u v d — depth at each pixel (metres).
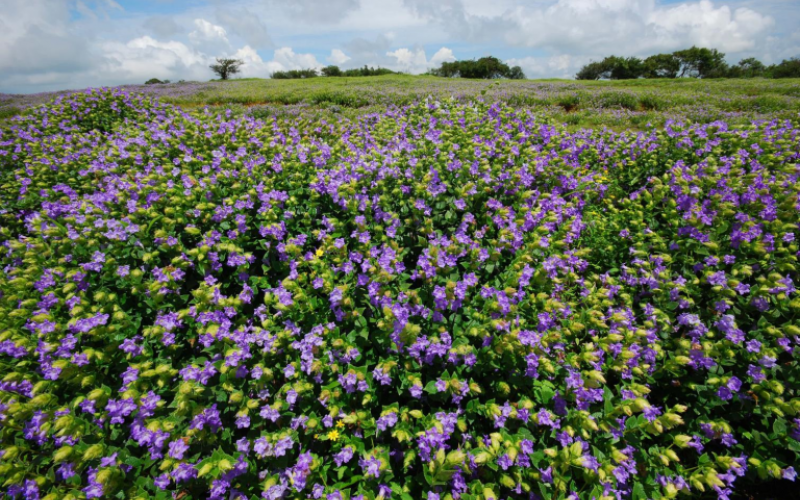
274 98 18.64
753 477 2.79
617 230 4.34
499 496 2.63
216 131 6.22
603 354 3.24
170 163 5.33
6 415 2.65
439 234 3.99
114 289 3.76
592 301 3.55
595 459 2.47
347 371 2.93
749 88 22.84
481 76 106.44
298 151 5.08
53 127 8.09
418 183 4.22
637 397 2.80
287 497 2.55
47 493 2.49
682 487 2.64
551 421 2.68
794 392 3.05
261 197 4.09
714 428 2.86
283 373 3.09
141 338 3.22
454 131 5.70
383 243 3.73
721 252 3.84
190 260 3.69
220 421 2.70
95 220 4.20
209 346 3.15
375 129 6.94
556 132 6.23
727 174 4.77
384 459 2.54
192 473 2.50
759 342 3.13
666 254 3.80
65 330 3.23
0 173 6.29
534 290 3.52
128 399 2.62
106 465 2.48
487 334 2.90
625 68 99.38
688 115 12.80
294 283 3.21
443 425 2.60
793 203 3.99
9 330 3.09
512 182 4.52
